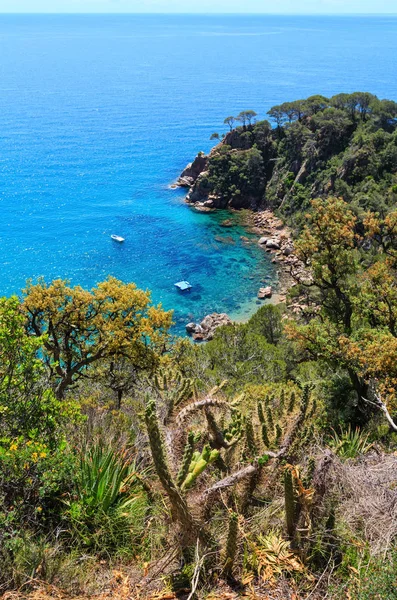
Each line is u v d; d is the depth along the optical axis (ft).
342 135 319.47
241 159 344.08
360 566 17.80
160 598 16.85
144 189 381.81
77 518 19.84
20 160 462.60
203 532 18.42
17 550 17.47
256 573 18.11
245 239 286.05
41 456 19.88
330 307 89.25
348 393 69.67
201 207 337.11
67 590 16.96
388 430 45.06
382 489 21.39
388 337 58.90
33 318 71.77
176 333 189.57
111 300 78.69
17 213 330.95
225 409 24.47
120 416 31.89
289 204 311.27
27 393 24.95
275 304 210.18
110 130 607.37
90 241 286.87
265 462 21.01
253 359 84.23
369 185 274.77
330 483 20.62
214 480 21.13
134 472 22.79
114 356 75.92
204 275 242.58
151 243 283.18
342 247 82.53
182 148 515.50
